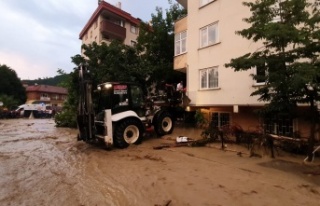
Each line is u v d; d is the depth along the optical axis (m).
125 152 9.34
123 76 16.61
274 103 6.99
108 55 16.98
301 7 6.43
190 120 15.97
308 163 7.17
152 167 7.12
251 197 4.80
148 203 4.70
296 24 6.56
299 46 6.82
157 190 5.32
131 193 5.21
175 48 16.67
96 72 16.20
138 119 10.83
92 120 10.01
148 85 19.30
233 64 7.21
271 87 6.89
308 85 6.34
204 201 4.68
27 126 21.33
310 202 4.56
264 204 4.50
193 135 12.84
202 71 14.02
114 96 10.82
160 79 19.70
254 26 6.93
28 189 5.56
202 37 14.16
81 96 10.27
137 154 8.92
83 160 8.31
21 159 8.54
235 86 11.80
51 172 6.93
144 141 11.58
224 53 12.55
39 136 14.44
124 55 17.55
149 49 20.06
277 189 5.20
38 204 4.74
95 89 11.41
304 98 6.84
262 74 7.38
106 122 9.70
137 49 19.45
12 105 42.69
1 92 49.50
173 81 19.97
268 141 8.28
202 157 8.25
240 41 11.71
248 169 6.71
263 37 6.74
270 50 7.24
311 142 7.29
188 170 6.73
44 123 25.25
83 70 10.39
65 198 5.02
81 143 11.67
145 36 20.30
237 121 12.88
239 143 10.08
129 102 11.18
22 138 13.63
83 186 5.71
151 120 12.34
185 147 10.05
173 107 14.66
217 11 13.12
